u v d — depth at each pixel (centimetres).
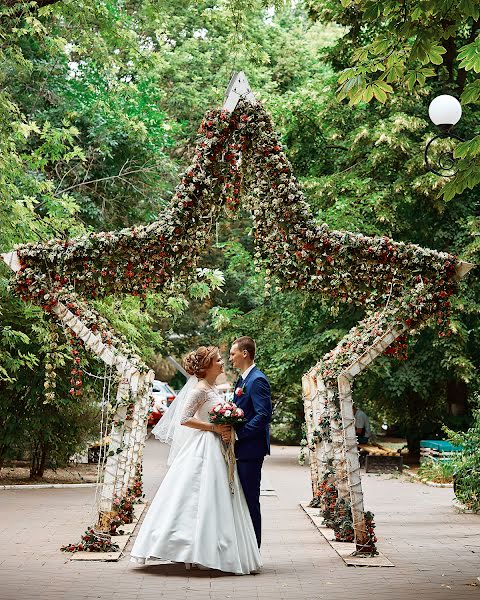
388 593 807
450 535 1203
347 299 953
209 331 3741
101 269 957
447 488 1934
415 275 946
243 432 929
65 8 1870
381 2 862
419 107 2464
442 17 857
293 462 2656
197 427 924
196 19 3284
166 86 3325
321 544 1108
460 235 2394
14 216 1528
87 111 2192
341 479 1134
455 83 2411
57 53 2084
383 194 2341
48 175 2247
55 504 1494
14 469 2127
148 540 902
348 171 2502
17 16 1728
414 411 2669
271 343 2655
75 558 959
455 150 901
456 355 2308
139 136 2266
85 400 1964
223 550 888
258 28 3431
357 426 2581
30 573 879
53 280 970
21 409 1894
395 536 1193
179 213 927
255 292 2992
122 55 2472
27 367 1831
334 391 1118
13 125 1552
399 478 2186
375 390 2614
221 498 904
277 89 3488
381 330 1000
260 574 898
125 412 1041
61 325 1015
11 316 1744
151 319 2003
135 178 2345
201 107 3262
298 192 916
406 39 900
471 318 2423
